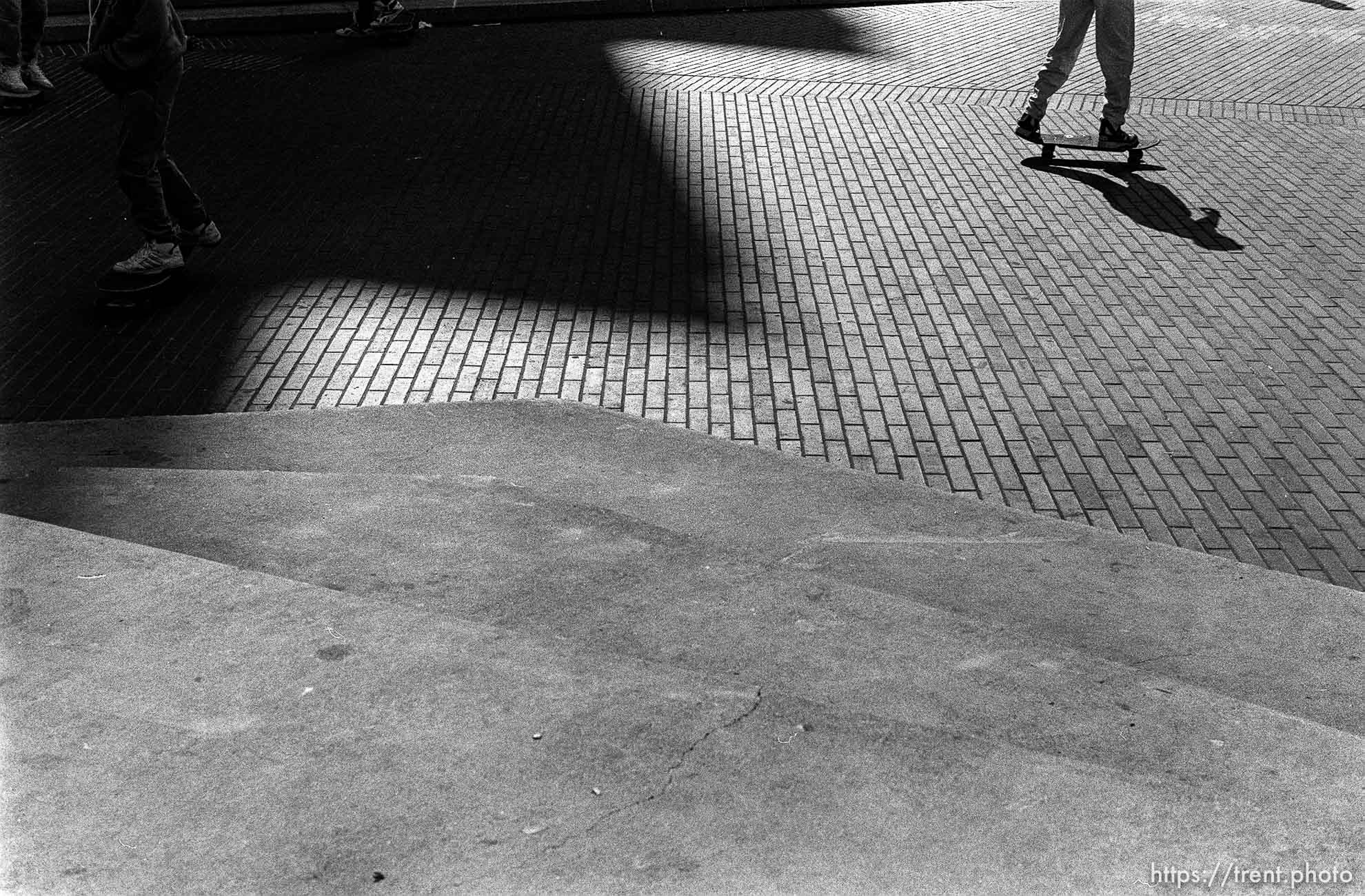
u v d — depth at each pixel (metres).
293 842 2.22
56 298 7.57
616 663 2.92
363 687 2.76
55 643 2.93
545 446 5.82
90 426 5.95
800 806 2.39
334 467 5.59
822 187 9.88
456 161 10.38
